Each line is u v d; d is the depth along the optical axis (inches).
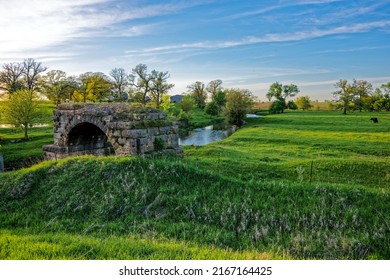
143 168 532.1
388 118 2792.8
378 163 725.9
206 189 475.5
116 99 3590.1
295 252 325.1
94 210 441.1
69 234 361.1
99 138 991.6
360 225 371.9
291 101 5201.8
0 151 1405.0
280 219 390.9
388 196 426.3
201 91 5054.1
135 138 714.8
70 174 530.3
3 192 508.4
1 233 356.5
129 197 457.4
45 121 1983.3
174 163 550.9
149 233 360.2
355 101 3503.9
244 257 264.5
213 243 345.1
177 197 453.1
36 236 325.4
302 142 1483.8
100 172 522.3
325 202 420.5
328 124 2434.8
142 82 3125.0
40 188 510.9
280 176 665.0
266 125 2613.2
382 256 310.3
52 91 2938.0
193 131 2628.0
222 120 3540.8
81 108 852.0
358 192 441.1
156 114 817.5
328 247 325.4
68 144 903.1
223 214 408.5
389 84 3843.5
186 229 378.6
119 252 262.2
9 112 1739.7
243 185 480.7
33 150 1403.8
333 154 1145.4
